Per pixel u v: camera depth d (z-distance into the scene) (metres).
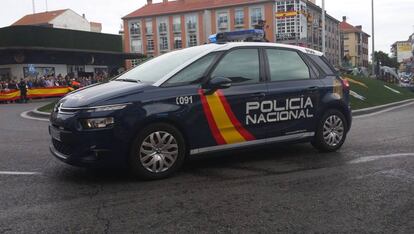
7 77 37.03
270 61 6.59
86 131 5.19
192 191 5.13
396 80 42.12
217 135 5.96
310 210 4.48
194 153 5.85
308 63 7.05
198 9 73.06
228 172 5.99
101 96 5.34
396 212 4.40
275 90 6.45
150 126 5.48
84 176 5.84
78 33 40.81
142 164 5.49
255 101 6.24
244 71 6.29
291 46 7.00
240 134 6.15
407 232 3.93
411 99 22.38
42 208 4.60
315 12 70.44
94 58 42.34
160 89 5.59
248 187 5.28
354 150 7.41
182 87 5.73
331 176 5.75
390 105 17.64
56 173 6.02
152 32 77.75
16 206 4.66
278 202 4.73
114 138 5.25
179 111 5.63
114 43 45.16
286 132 6.61
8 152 7.66
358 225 4.09
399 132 9.35
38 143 8.62
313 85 6.91
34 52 36.84
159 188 5.25
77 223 4.18
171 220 4.24
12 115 16.03
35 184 5.48
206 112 5.84
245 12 69.50
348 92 7.48
